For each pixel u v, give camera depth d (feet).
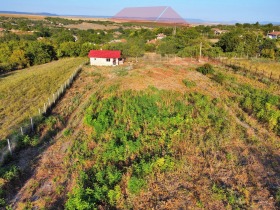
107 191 41.52
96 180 44.80
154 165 47.75
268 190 43.32
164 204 40.24
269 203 40.40
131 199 41.47
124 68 130.82
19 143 57.88
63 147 57.77
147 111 71.51
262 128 64.95
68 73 129.49
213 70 119.44
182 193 42.47
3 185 44.78
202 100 79.36
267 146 56.70
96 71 132.87
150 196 42.01
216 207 39.60
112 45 180.96
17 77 128.26
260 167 49.44
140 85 96.07
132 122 66.49
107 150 53.16
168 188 43.78
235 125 65.57
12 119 73.15
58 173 48.98
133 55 170.81
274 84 100.37
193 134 60.95
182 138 59.00
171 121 65.67
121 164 50.19
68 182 46.11
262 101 78.89
